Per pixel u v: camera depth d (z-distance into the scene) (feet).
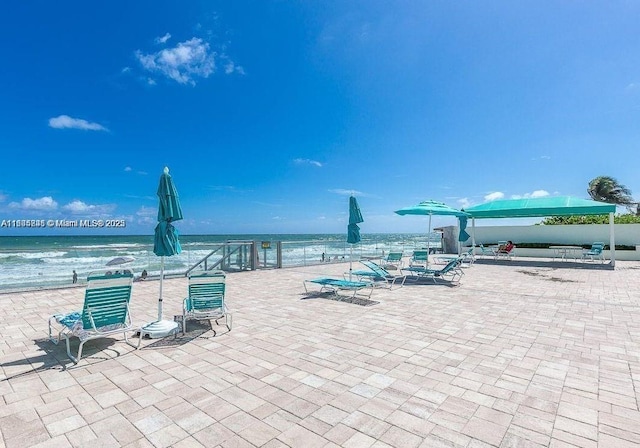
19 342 16.72
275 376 12.70
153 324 17.80
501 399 10.87
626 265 49.37
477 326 19.51
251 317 21.56
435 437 8.77
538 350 15.55
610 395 11.14
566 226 63.87
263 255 47.34
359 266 50.70
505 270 46.16
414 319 21.02
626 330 18.69
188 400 10.83
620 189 111.24
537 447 8.32
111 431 9.06
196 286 18.26
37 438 8.71
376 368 13.46
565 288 32.32
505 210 50.70
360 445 8.42
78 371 13.17
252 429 9.16
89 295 14.60
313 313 22.57
